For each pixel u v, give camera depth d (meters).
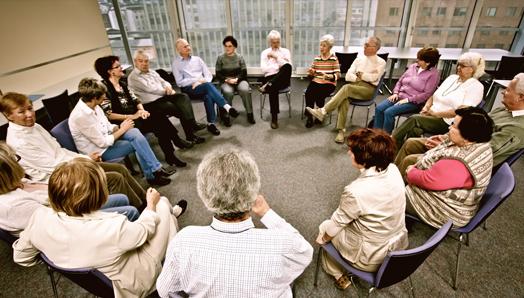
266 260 0.68
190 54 3.47
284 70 3.21
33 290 1.61
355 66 3.16
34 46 3.38
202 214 2.13
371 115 3.68
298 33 5.23
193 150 3.02
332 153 2.87
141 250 1.21
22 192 1.25
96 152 2.12
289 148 2.99
